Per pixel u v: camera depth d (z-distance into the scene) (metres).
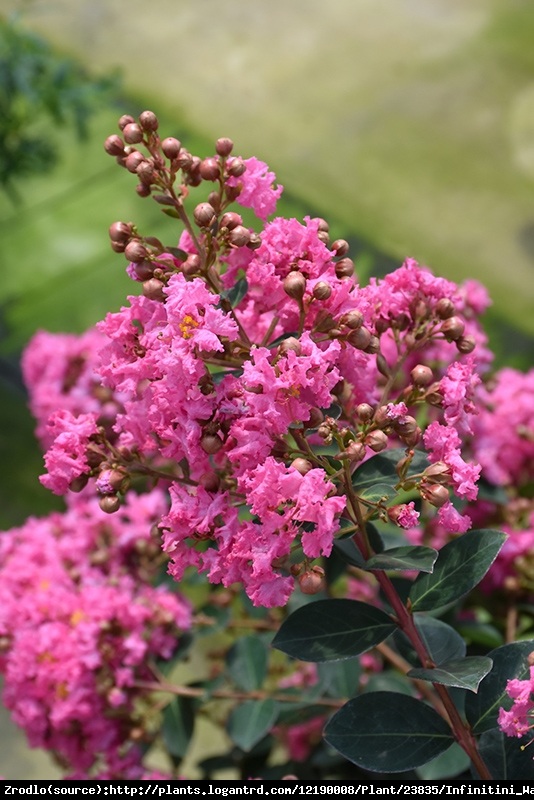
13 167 1.28
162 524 0.40
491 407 0.67
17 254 1.47
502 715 0.39
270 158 1.58
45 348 0.78
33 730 0.60
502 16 1.77
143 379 0.41
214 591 0.68
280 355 0.38
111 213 1.51
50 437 0.82
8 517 1.10
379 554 0.40
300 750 0.69
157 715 0.67
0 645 0.59
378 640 0.41
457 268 1.35
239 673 0.59
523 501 0.64
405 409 0.40
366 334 0.40
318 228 0.42
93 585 0.61
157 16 1.93
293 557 0.55
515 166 1.50
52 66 1.22
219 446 0.38
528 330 1.23
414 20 1.80
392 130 1.59
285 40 1.82
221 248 0.43
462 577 0.41
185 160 0.41
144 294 0.40
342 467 0.40
